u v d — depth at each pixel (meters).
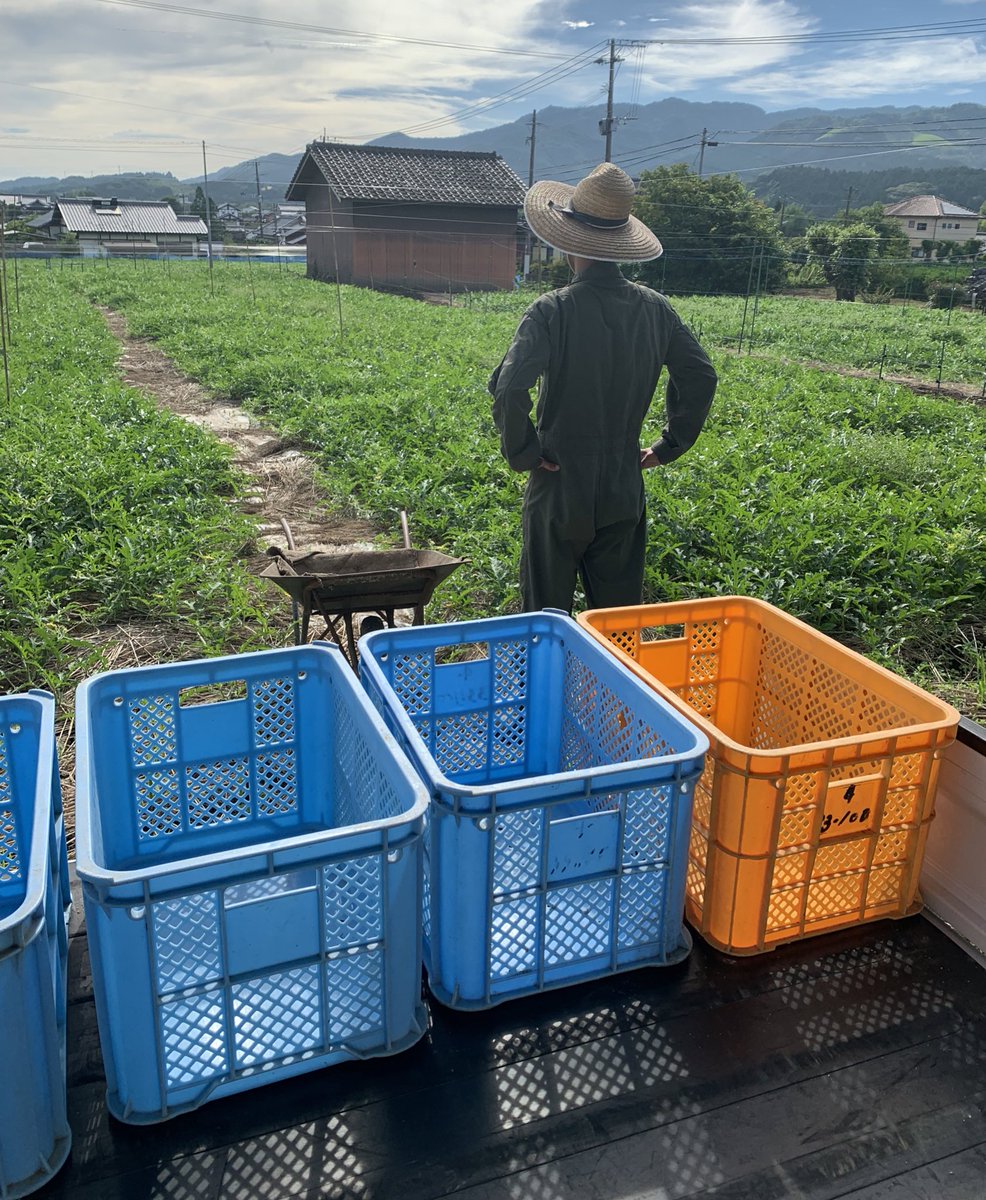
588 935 2.65
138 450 8.99
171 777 3.09
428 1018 2.52
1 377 13.13
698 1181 2.12
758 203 49.91
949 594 6.09
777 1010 2.61
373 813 2.71
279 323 22.67
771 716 3.63
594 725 3.24
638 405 3.95
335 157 42.78
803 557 6.29
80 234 80.88
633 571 4.27
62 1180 2.11
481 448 9.00
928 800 2.82
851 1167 2.16
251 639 5.36
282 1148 2.18
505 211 42.47
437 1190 2.09
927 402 13.20
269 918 2.18
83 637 5.40
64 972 2.57
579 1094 2.34
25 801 2.86
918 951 2.85
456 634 3.31
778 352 21.34
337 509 8.05
